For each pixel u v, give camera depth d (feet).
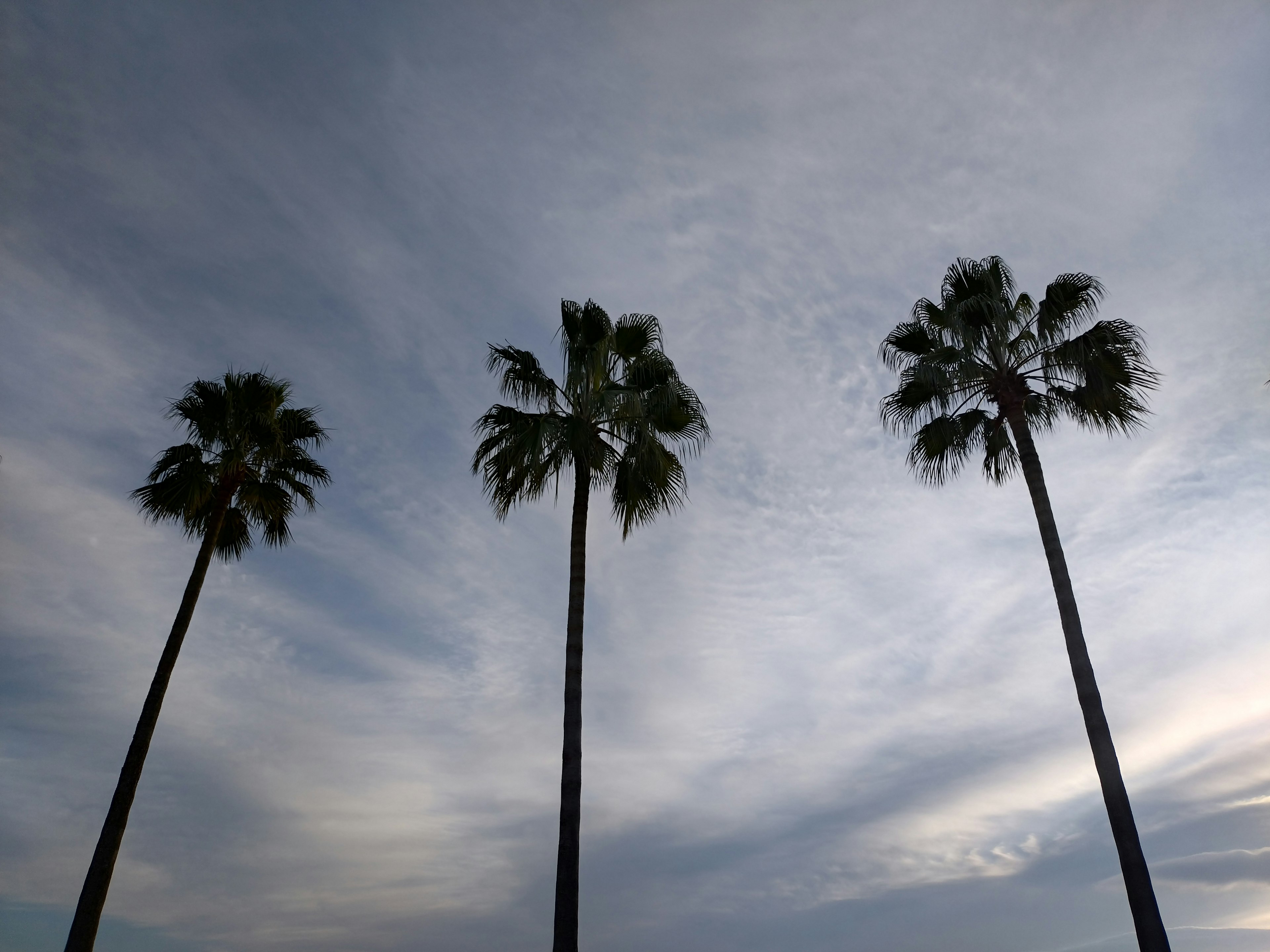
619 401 64.69
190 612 67.46
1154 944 44.98
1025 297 65.77
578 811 51.60
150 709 62.85
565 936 47.21
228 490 73.92
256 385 76.43
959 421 65.00
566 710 55.01
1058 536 56.95
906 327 66.44
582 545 60.29
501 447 64.59
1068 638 54.03
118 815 58.75
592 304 65.87
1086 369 59.11
